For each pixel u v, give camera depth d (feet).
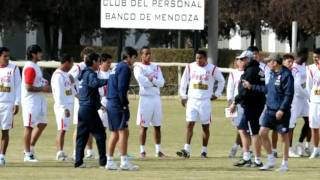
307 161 108.99
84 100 96.12
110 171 94.07
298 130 157.58
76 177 88.12
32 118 104.37
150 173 92.58
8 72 100.58
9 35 351.46
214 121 174.81
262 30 364.79
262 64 110.73
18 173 91.76
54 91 107.34
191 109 115.34
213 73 116.47
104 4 182.39
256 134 99.50
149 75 113.39
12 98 100.94
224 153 121.19
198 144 134.82
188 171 95.30
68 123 108.06
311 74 113.91
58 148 108.68
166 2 182.09
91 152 111.75
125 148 94.84
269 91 94.94
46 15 314.76
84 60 104.83
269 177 89.15
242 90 99.19
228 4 314.14
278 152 120.26
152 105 113.50
